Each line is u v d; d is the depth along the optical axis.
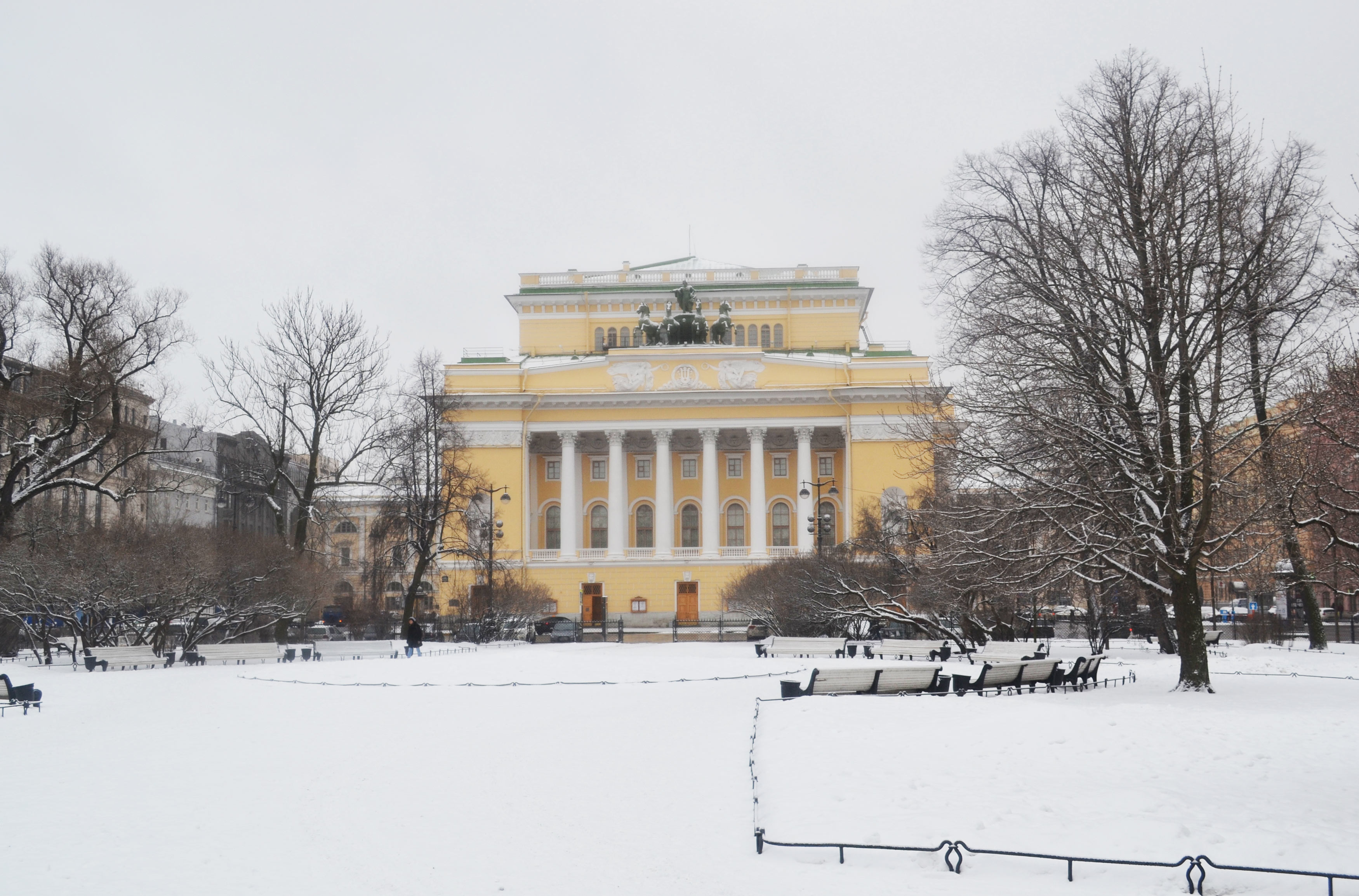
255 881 10.89
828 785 14.03
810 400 83.12
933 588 37.78
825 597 48.41
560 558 84.44
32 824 13.46
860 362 83.44
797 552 67.81
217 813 13.99
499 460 83.62
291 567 47.88
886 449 81.38
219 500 62.22
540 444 88.75
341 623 72.25
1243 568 27.89
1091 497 25.50
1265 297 25.30
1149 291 25.36
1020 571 27.62
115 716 24.03
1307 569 40.78
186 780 16.30
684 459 88.94
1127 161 26.02
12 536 42.66
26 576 39.84
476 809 14.01
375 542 59.12
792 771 15.02
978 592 37.12
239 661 40.94
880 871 10.82
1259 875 10.19
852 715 19.33
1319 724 18.48
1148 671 32.94
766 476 88.06
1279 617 50.94
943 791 13.49
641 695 26.48
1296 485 25.36
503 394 83.25
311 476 52.78
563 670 34.25
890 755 15.67
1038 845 11.20
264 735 20.81
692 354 84.25
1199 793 13.23
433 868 11.27
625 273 94.50
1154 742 16.52
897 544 47.81
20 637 47.31
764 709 20.98
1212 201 24.95
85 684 31.56
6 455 43.84
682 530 88.50
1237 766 14.87
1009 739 16.58
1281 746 16.31
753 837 12.18
